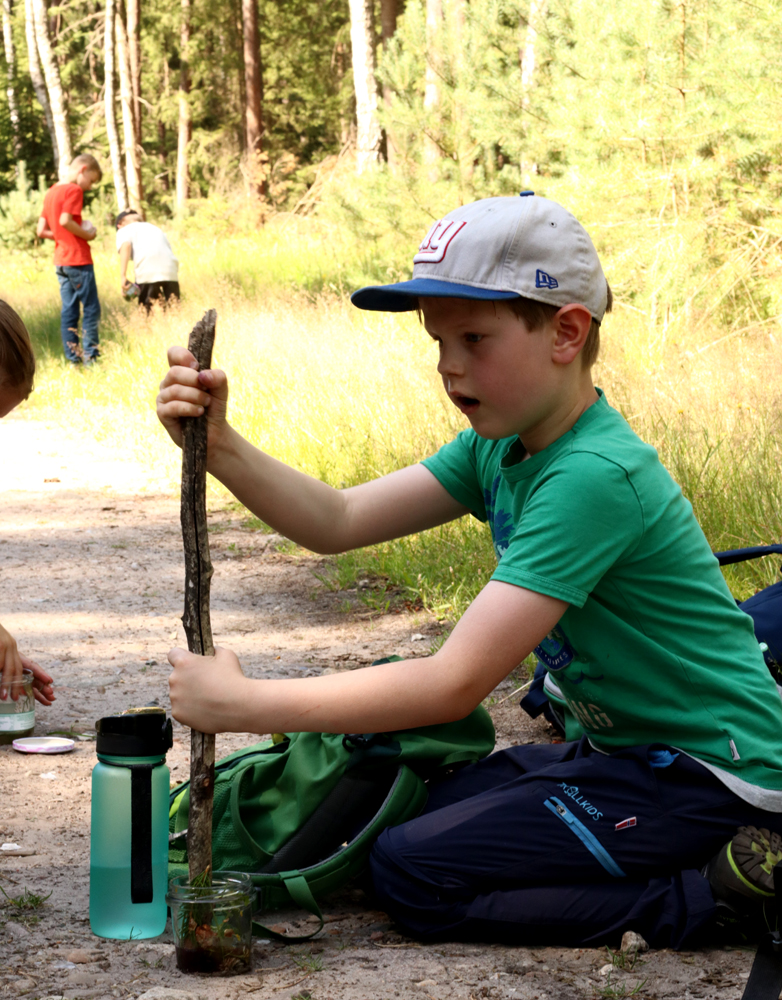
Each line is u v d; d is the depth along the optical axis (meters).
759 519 4.52
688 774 2.11
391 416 6.85
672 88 8.42
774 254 8.32
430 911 2.13
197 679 1.90
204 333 1.94
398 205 10.91
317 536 2.37
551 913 2.10
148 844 2.11
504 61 10.80
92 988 1.90
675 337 7.95
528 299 1.96
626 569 2.07
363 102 17.52
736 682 2.13
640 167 8.49
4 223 24.44
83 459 8.34
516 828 2.13
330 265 14.85
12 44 37.03
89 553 5.84
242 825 2.26
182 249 22.00
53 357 12.31
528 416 2.05
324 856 2.28
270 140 33.34
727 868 2.02
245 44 28.45
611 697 2.14
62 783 3.00
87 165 11.42
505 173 10.56
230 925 1.98
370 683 1.93
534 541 1.99
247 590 5.18
